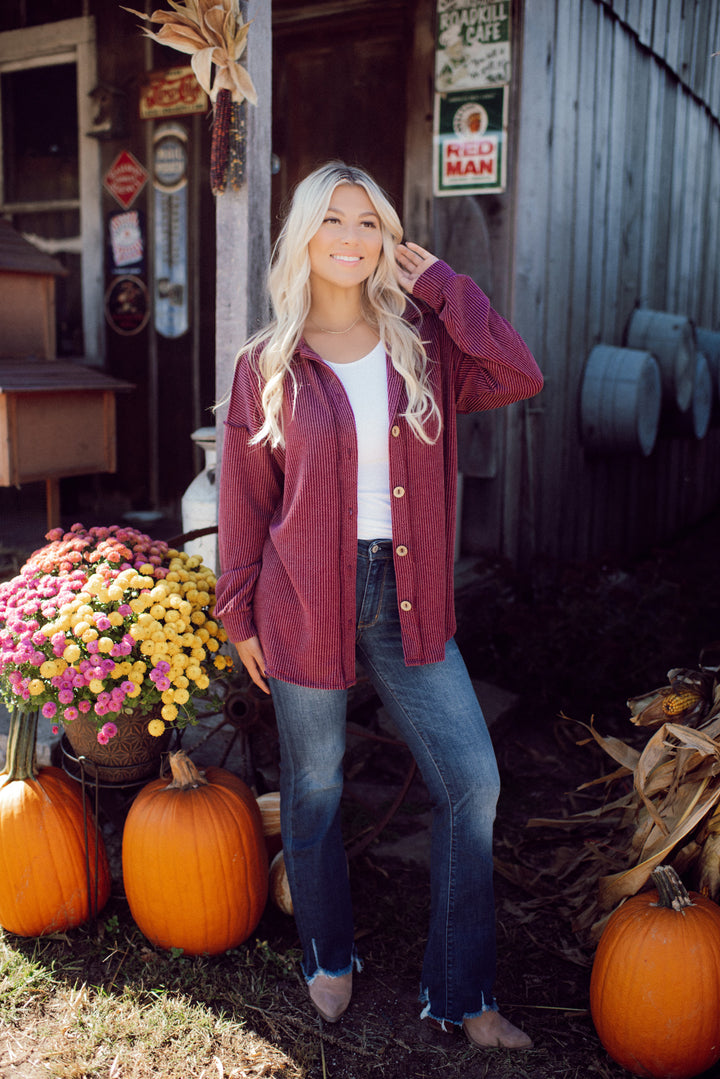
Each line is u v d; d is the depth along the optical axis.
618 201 5.54
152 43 5.27
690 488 8.01
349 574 1.91
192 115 5.23
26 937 2.38
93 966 2.28
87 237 5.70
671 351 5.60
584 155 4.94
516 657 4.06
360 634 2.00
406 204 4.57
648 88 5.81
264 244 2.86
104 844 2.55
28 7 5.67
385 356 1.94
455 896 2.01
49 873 2.32
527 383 2.00
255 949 2.36
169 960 2.28
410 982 2.26
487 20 4.20
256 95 2.66
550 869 2.65
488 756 1.98
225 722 2.71
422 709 2.00
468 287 1.98
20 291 4.62
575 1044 2.07
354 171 1.93
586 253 5.14
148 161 5.41
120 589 2.27
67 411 4.40
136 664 2.23
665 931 1.94
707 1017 1.90
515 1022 2.13
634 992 1.92
